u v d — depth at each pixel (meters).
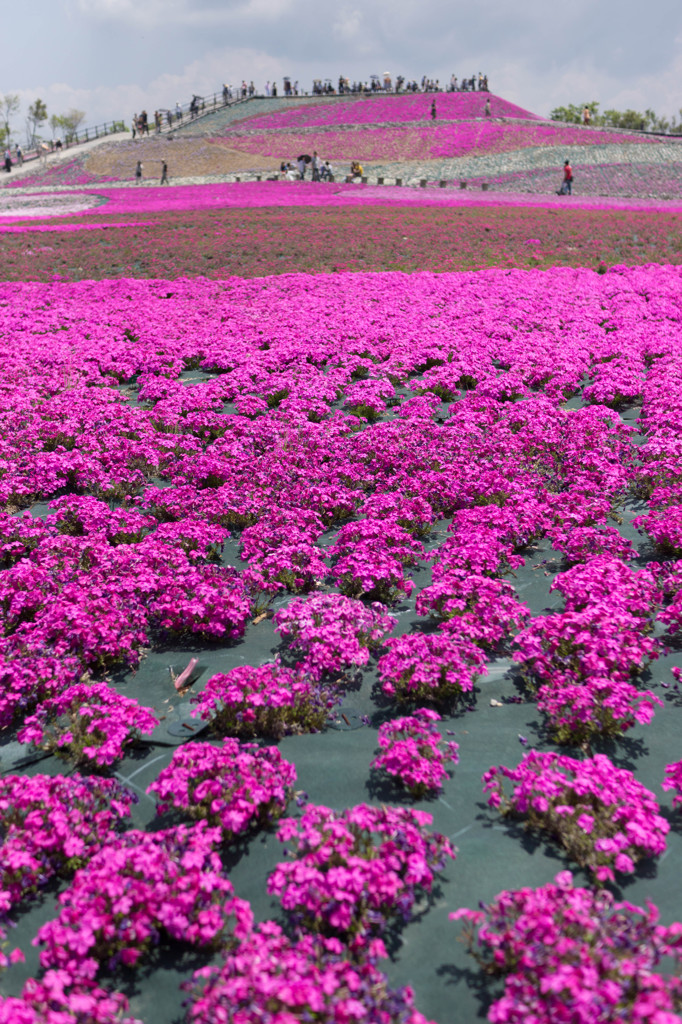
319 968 4.13
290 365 19.12
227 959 4.34
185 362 19.97
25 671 6.92
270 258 36.38
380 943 4.25
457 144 81.06
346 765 6.30
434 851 5.02
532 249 36.75
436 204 53.53
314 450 13.05
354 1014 3.65
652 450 12.14
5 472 12.05
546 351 19.56
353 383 17.83
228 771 5.65
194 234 42.69
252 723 6.63
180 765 5.72
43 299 28.53
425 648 7.12
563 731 6.52
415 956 4.52
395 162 77.69
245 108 101.12
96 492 12.03
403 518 10.38
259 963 3.99
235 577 9.01
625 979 3.77
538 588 9.17
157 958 4.59
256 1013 3.64
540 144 79.25
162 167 77.38
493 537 9.52
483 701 7.20
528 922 4.06
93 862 4.76
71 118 106.12
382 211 49.00
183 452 13.36
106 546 9.63
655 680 7.41
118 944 4.44
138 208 55.62
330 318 24.00
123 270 34.84
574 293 27.12
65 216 51.94
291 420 14.69
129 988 4.39
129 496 11.82
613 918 4.25
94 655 7.54
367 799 5.92
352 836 4.91
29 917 4.90
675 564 8.90
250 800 5.39
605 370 17.72
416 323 23.20
